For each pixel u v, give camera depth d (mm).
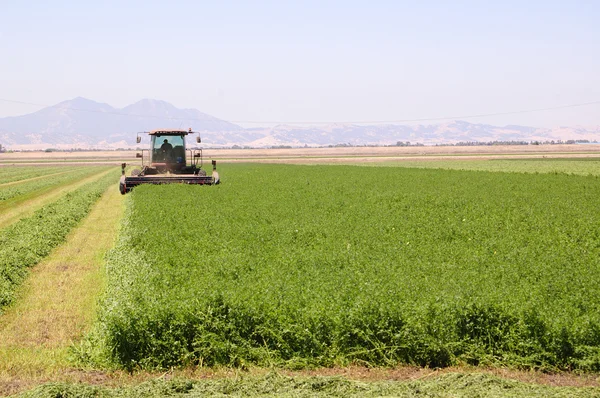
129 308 11336
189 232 20125
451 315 10992
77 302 13945
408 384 9305
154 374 10406
